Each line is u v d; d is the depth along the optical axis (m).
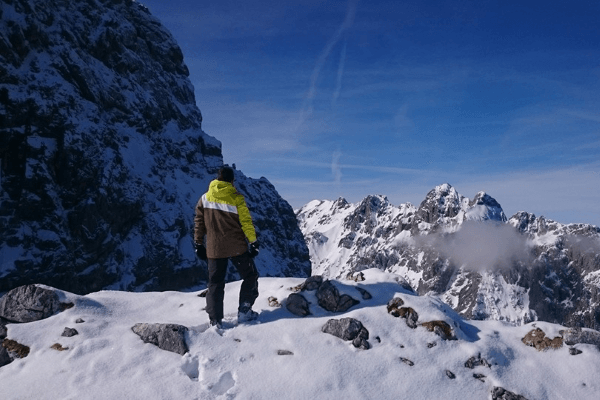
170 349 5.92
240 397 5.22
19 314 6.79
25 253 34.00
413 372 5.71
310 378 5.50
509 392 5.52
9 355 6.02
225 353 5.88
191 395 5.21
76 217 36.91
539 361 6.10
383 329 6.30
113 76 49.34
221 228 6.61
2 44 37.84
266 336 6.23
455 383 5.63
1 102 36.84
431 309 6.59
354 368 5.70
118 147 44.38
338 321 6.36
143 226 42.38
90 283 36.66
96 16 50.84
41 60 41.38
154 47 61.06
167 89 59.34
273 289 7.81
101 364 5.65
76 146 38.62
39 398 5.18
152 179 46.22
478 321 7.21
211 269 6.62
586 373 5.86
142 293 7.95
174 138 55.12
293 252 68.56
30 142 36.78
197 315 7.15
